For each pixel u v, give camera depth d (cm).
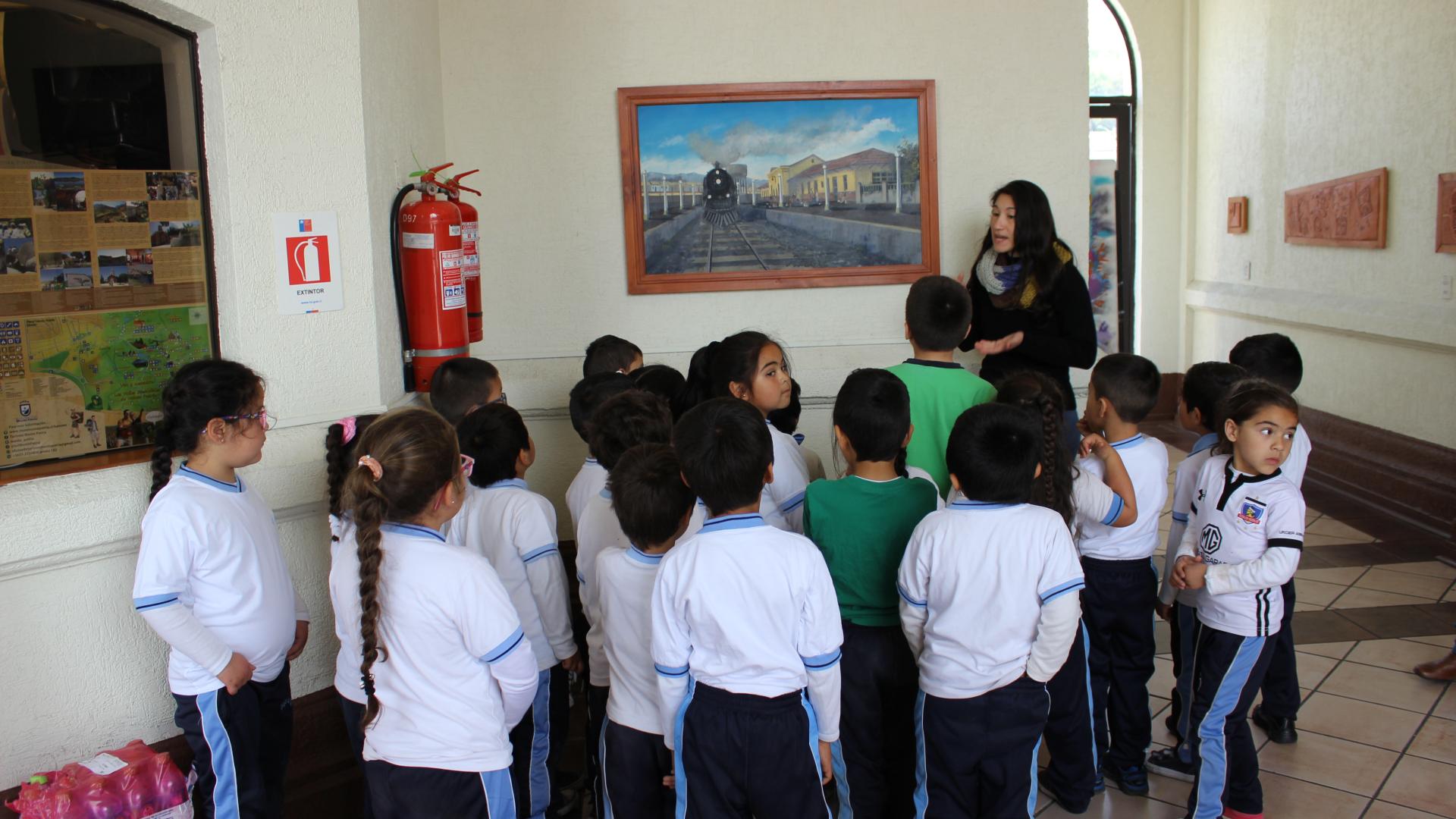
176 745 231
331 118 260
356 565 187
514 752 235
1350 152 534
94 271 235
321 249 261
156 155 242
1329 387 567
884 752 231
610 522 229
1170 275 715
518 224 402
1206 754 238
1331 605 395
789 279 407
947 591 204
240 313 251
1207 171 685
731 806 189
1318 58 558
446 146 394
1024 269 335
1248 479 237
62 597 213
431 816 180
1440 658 340
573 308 407
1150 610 262
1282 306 590
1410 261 492
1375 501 518
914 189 407
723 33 397
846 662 224
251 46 245
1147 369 253
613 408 230
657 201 402
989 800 212
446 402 268
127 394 242
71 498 212
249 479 238
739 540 185
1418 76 479
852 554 222
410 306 303
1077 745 245
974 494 205
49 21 228
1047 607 201
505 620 181
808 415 409
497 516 232
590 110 398
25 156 227
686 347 411
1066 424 339
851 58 400
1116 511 244
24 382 228
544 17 393
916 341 261
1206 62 678
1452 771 277
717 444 184
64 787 199
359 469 179
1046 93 406
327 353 265
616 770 207
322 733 260
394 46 306
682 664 187
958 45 402
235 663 198
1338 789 271
